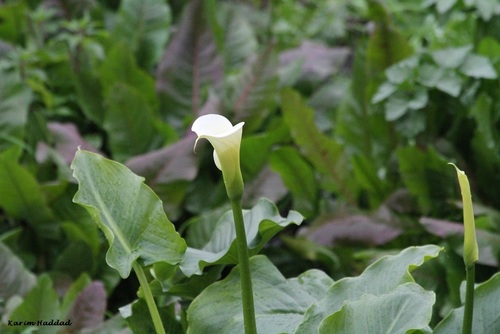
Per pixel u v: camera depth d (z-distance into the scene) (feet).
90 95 20.34
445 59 16.03
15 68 19.08
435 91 16.40
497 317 7.97
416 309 7.44
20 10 22.84
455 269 13.94
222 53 20.86
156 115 20.26
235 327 8.16
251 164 17.63
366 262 15.37
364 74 17.83
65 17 24.91
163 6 22.94
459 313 8.02
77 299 13.10
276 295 8.57
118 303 17.22
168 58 20.45
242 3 26.08
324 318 7.60
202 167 18.51
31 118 19.19
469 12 18.81
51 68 21.54
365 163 16.89
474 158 16.48
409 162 15.72
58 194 16.79
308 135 16.89
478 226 14.44
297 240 15.88
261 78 18.94
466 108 16.39
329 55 22.24
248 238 8.86
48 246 17.15
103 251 16.72
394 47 17.52
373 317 7.52
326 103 20.76
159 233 8.05
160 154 16.80
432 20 21.54
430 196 15.85
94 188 7.99
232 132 6.55
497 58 16.67
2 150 18.07
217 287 8.55
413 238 16.05
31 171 17.78
